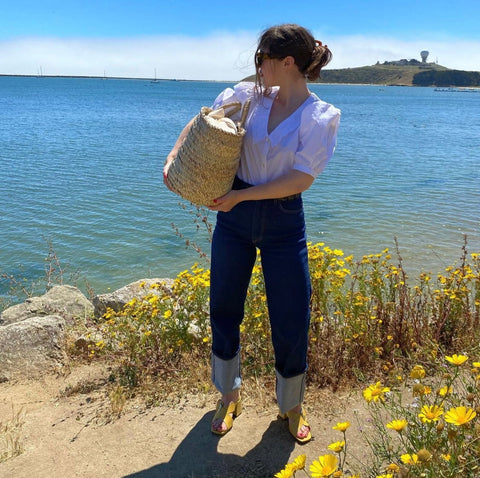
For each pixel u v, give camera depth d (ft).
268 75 7.72
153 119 162.81
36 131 115.34
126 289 17.84
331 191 50.65
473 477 6.39
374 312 12.32
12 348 12.25
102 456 8.51
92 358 12.44
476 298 12.85
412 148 92.73
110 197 47.47
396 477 6.83
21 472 8.15
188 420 9.40
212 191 7.59
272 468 8.05
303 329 8.30
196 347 11.78
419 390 6.71
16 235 35.96
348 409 9.49
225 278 8.50
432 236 34.17
